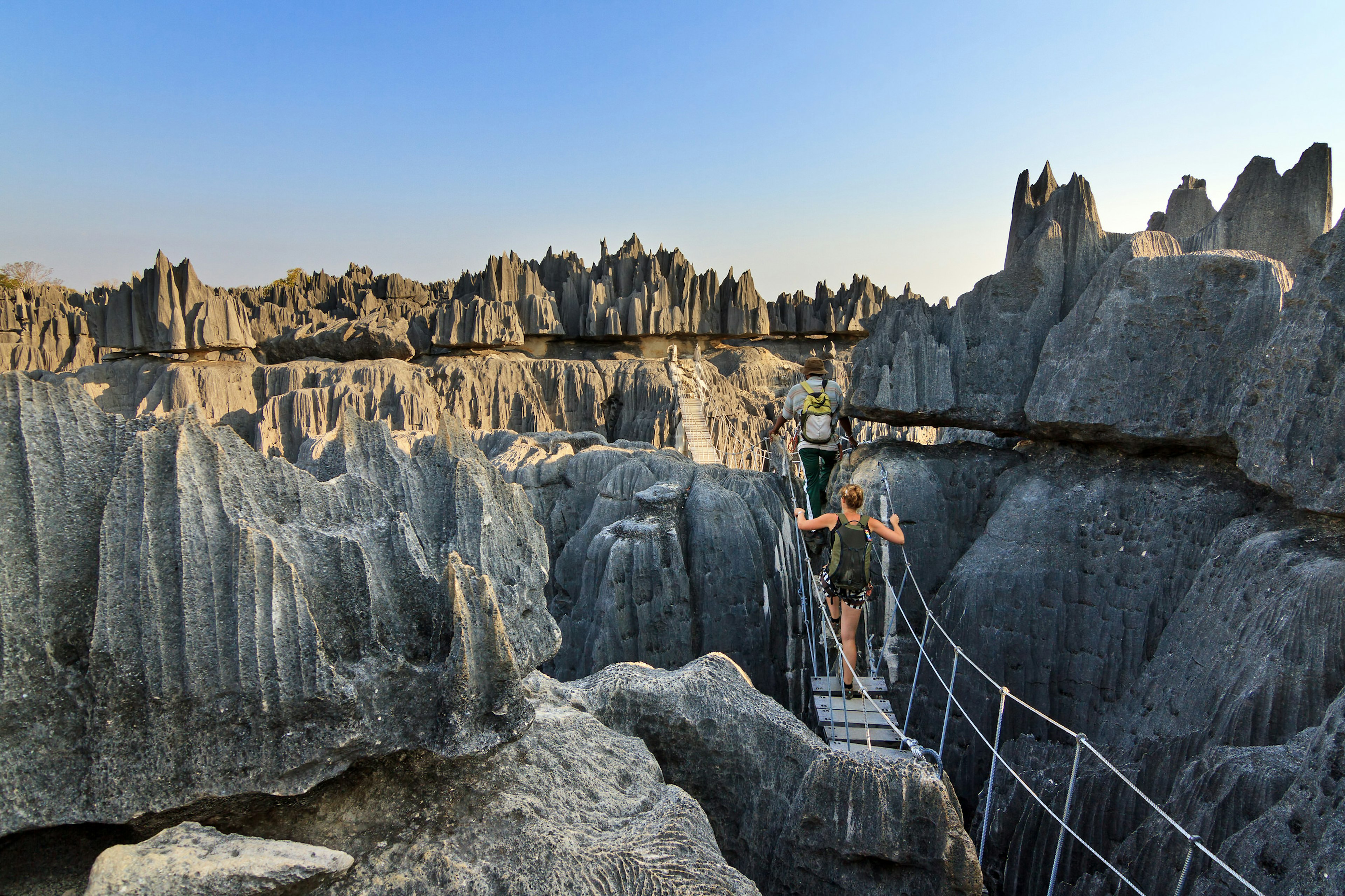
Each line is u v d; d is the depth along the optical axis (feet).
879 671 51.44
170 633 16.05
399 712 18.39
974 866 25.21
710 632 59.88
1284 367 35.63
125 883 14.19
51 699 15.48
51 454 16.26
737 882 20.56
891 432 108.17
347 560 18.35
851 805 26.16
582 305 231.91
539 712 24.91
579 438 109.19
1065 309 53.62
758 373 227.20
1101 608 45.01
